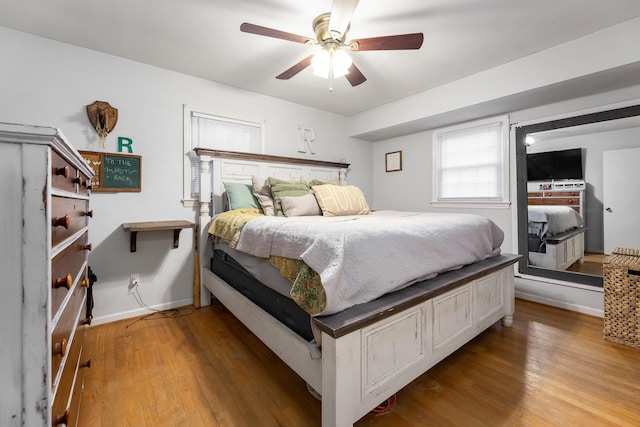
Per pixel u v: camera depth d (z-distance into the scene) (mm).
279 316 1545
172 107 2637
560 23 1933
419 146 3797
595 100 2443
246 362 1738
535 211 2830
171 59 2430
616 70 2008
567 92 2414
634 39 1883
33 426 631
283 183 2684
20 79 2012
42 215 633
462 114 3016
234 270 2178
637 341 1872
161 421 1261
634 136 2285
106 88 2322
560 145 2660
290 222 1587
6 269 606
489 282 1994
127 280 2438
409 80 2826
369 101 3430
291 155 3441
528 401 1377
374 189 4391
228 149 2971
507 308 2195
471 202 3281
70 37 2098
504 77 2488
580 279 2551
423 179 3764
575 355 1799
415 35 1606
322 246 1186
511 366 1680
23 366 622
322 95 3236
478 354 1816
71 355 992
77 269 1179
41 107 2080
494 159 3100
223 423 1251
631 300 1895
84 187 1359
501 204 3039
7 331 610
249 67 2576
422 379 1560
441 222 1771
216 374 1612
